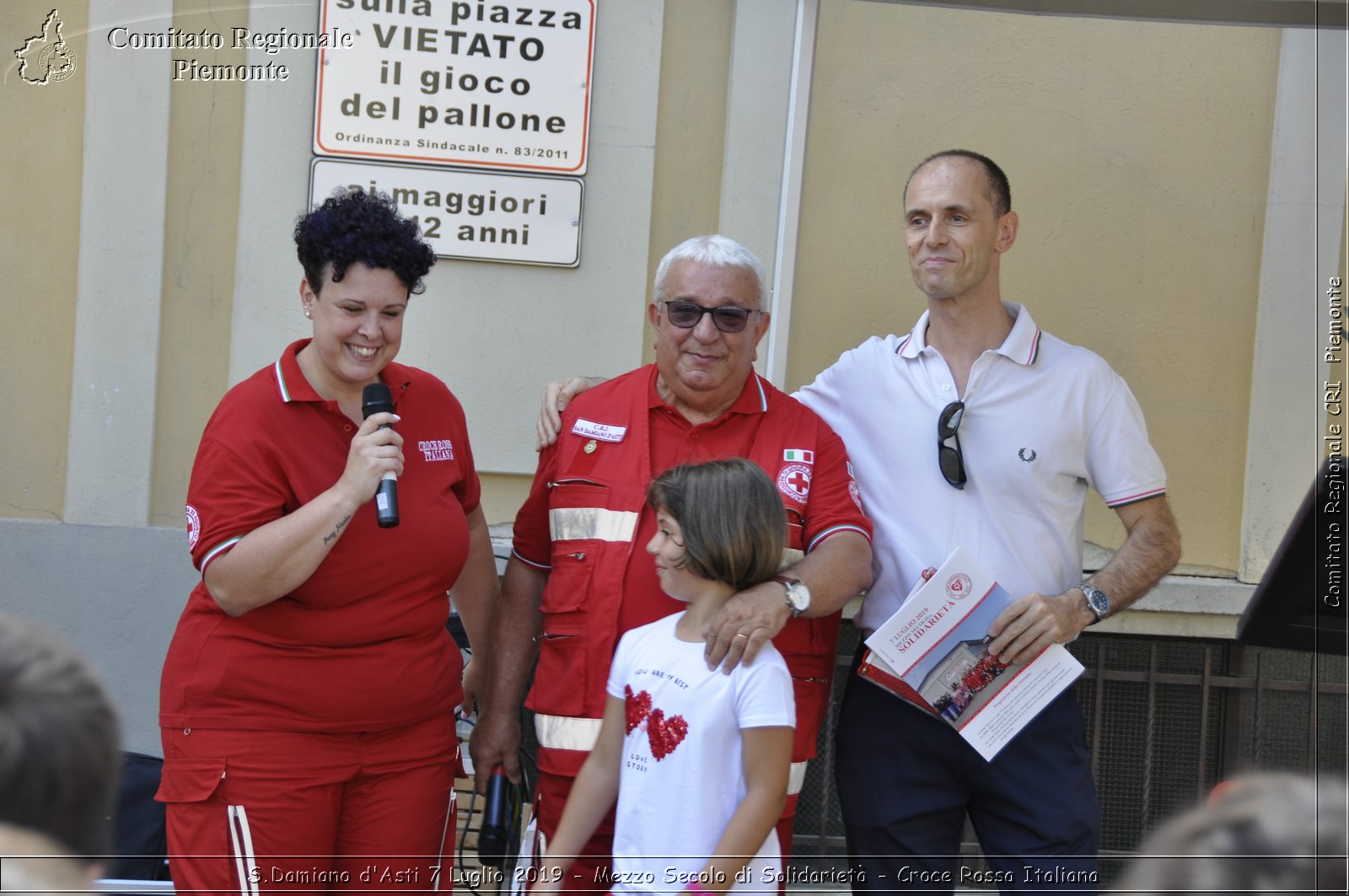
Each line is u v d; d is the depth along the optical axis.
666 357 2.72
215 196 3.96
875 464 2.98
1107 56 4.23
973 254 2.86
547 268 4.09
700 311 2.65
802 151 3.88
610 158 4.07
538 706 2.75
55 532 3.92
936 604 2.71
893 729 2.90
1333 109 4.16
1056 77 4.23
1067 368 2.93
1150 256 4.29
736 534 2.42
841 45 4.18
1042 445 2.88
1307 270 4.23
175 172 3.94
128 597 3.94
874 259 4.22
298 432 2.54
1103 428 2.92
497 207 4.04
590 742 2.66
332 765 2.52
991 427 2.90
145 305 3.93
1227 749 4.29
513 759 2.90
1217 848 1.88
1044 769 2.86
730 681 2.39
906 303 4.24
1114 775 4.30
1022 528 2.89
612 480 2.75
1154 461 2.94
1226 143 4.26
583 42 4.01
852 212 4.21
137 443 3.94
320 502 2.38
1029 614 2.70
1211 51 4.23
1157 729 4.32
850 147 4.20
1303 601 3.56
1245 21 3.64
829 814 4.34
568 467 2.79
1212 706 4.32
